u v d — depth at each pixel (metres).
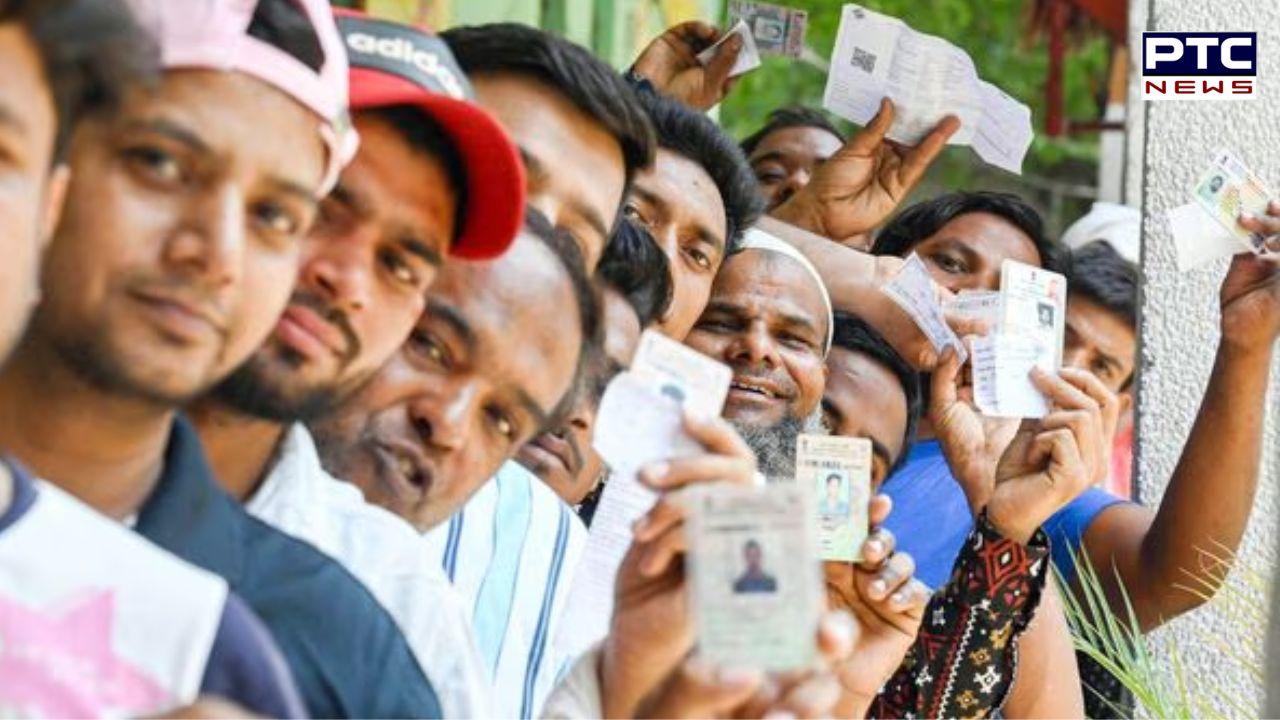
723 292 4.28
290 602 2.50
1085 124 6.33
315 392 2.81
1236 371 4.94
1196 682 5.14
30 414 2.40
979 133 4.98
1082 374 4.43
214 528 2.47
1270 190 5.42
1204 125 5.50
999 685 4.20
